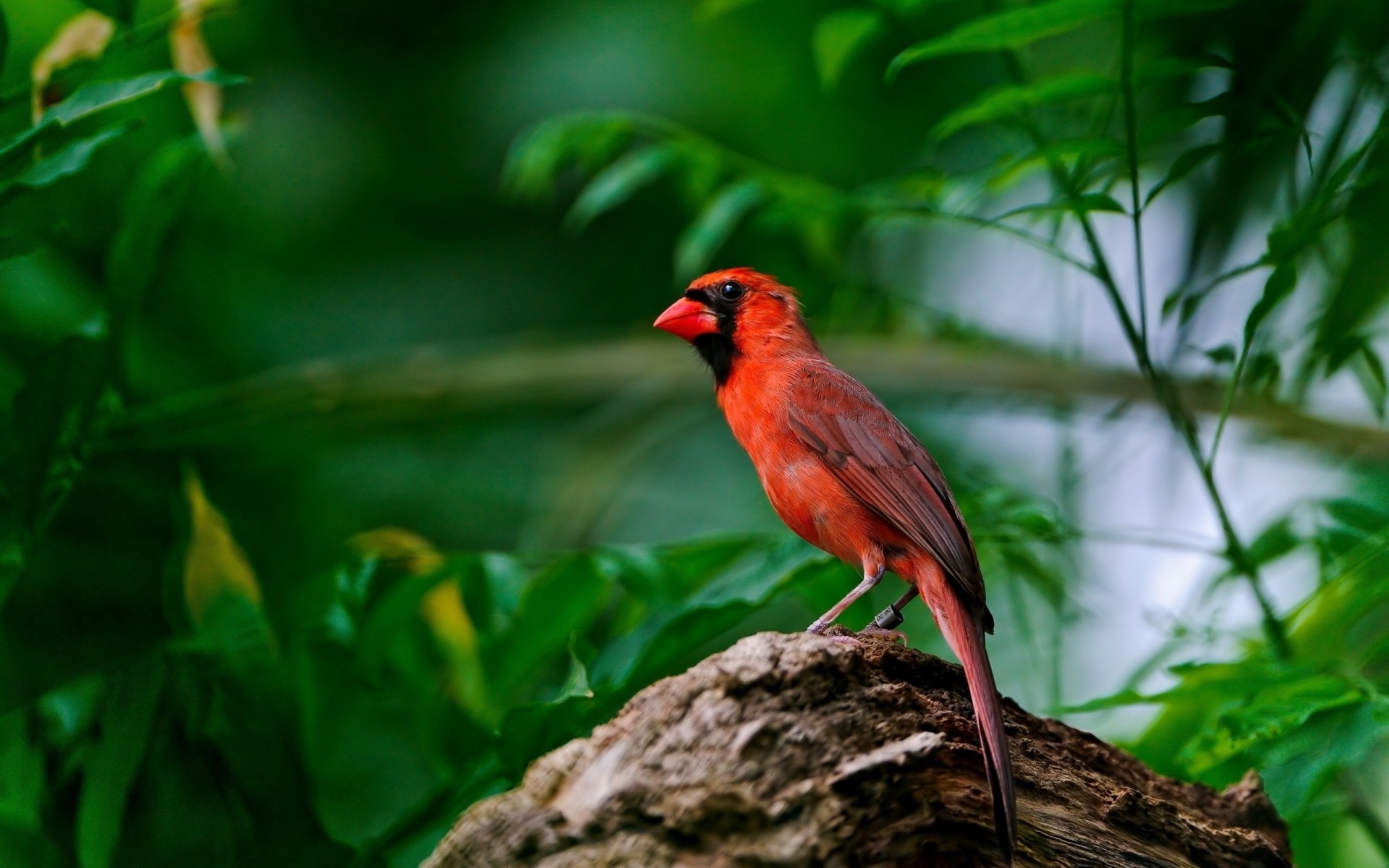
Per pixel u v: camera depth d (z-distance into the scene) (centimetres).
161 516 940
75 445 907
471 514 1464
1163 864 685
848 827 585
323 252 1544
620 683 841
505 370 1325
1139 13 830
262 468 1228
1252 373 1132
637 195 1617
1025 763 704
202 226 1453
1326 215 898
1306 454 1256
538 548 1414
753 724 593
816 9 1524
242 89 1522
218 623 932
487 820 593
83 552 912
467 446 1515
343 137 1549
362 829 979
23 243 856
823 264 1303
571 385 1350
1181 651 1030
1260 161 1173
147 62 1296
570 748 617
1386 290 983
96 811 880
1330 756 774
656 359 1366
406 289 1556
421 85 1577
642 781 583
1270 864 717
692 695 606
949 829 632
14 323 1087
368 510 1397
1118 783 744
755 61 1546
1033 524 976
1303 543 979
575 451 1462
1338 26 1016
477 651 980
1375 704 781
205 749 902
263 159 1518
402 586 940
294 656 948
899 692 638
